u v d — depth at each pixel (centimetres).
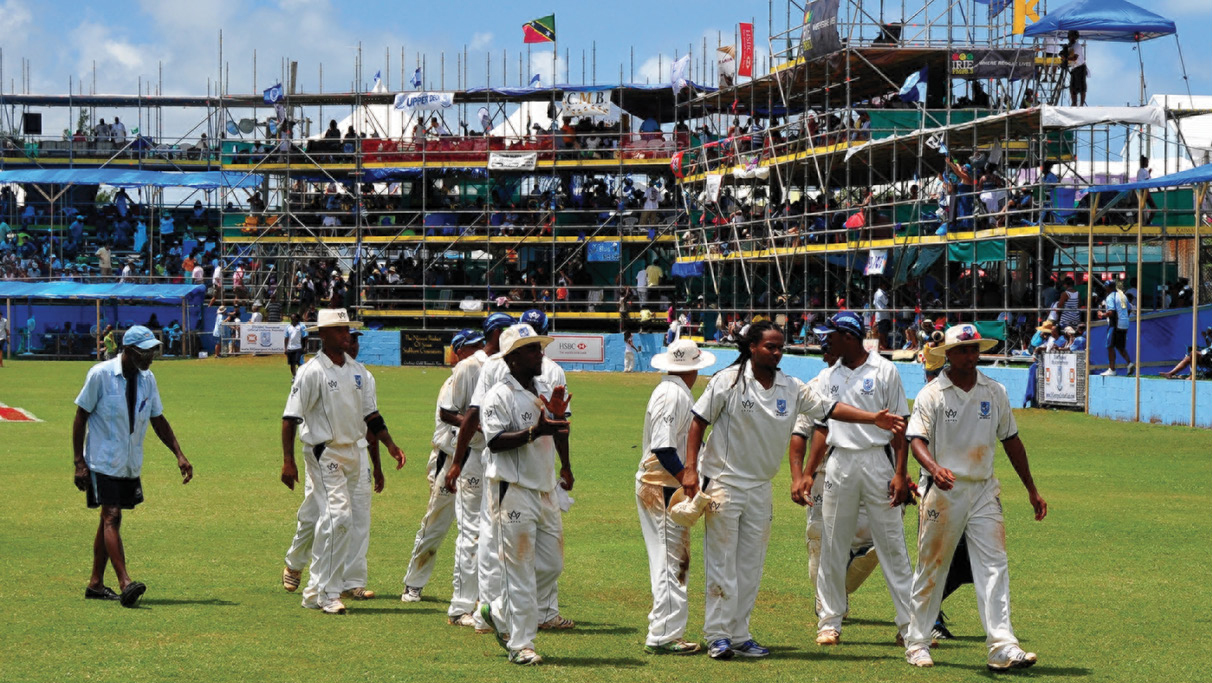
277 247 6769
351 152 6606
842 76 5172
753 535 1058
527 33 6494
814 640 1119
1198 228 3167
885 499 1085
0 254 7119
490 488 1042
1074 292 3819
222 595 1269
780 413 1051
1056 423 3272
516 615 1021
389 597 1290
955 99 4962
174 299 6400
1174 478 2269
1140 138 4094
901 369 4112
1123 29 3988
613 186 6675
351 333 1290
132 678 949
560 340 6078
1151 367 3609
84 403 1211
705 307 5759
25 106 7494
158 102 7375
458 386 1231
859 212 4538
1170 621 1191
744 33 5744
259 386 4509
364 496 1274
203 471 2261
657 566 1079
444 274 6625
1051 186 3784
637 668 1006
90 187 7531
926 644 1036
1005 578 1019
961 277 4391
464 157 6438
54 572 1367
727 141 5503
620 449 2695
